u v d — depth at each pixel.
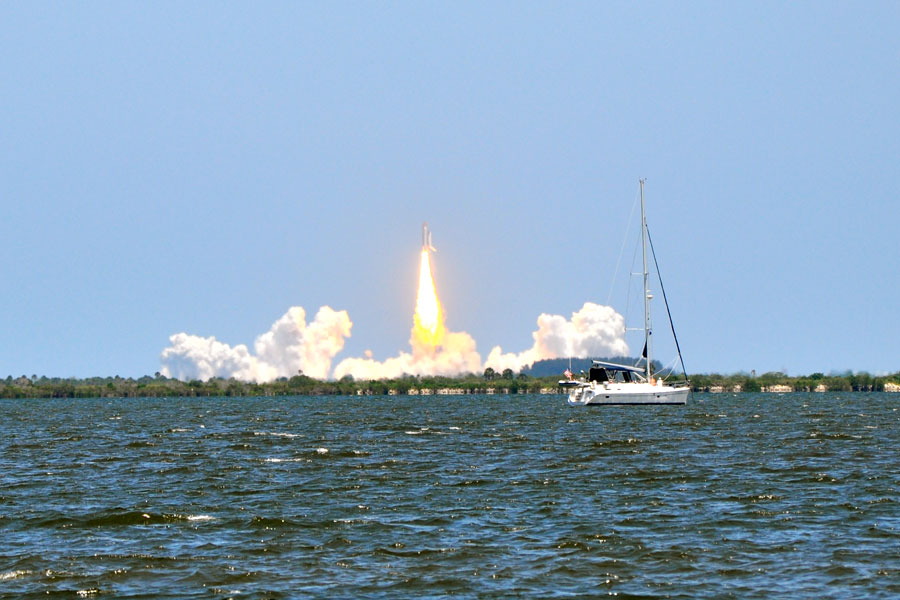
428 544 136.12
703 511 157.88
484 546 134.50
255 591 114.31
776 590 112.62
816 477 195.00
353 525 149.38
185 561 127.50
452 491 182.88
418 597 111.75
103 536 143.12
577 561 125.94
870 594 110.62
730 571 120.38
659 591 112.88
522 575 119.75
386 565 125.06
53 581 118.81
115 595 113.25
